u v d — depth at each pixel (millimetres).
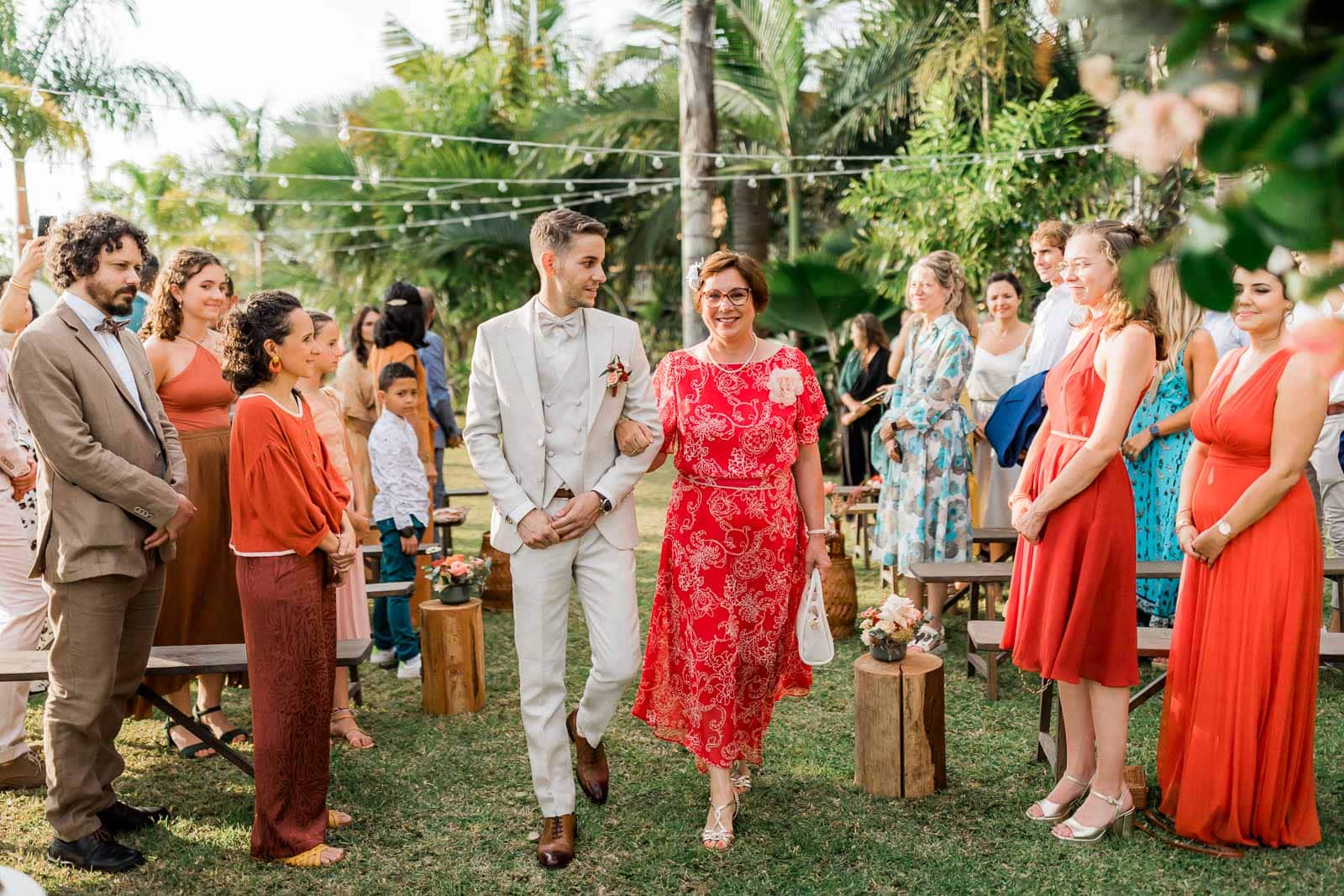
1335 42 801
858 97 13445
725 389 3246
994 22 10781
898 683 3463
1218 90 822
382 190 16156
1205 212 869
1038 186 10023
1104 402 2982
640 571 6824
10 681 3264
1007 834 3230
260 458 2918
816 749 3928
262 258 20531
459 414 16125
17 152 12055
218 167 19750
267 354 2969
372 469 4980
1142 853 3078
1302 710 3014
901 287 10992
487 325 3166
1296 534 2949
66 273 2982
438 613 4348
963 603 6156
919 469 4957
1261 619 2951
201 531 3775
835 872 3033
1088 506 3074
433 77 16875
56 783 3033
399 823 3387
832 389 11773
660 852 3178
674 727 3441
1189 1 833
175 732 3988
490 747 4031
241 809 3484
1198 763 3061
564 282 3102
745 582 3309
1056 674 3113
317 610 3062
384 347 5352
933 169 10438
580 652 5172
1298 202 785
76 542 2918
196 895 2930
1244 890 2854
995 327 5887
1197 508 3084
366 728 4242
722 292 3219
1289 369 2836
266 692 3029
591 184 16016
